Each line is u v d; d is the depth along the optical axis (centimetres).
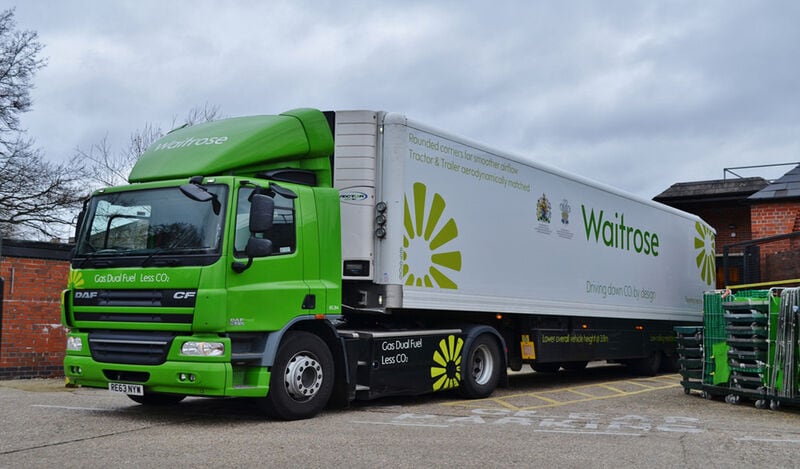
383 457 658
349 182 1000
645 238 1650
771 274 1798
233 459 644
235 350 823
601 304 1455
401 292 991
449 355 1091
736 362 1128
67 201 2838
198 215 831
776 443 763
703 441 768
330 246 930
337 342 936
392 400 1111
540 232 1285
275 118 935
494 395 1210
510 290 1200
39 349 1363
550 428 841
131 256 852
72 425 820
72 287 891
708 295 1198
